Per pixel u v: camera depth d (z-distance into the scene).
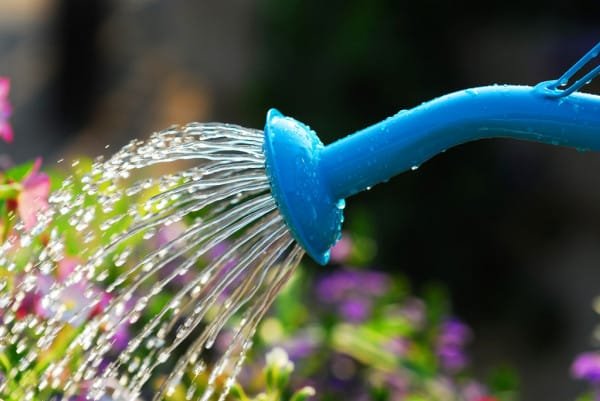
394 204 3.96
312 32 4.19
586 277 3.99
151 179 1.34
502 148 4.10
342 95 4.12
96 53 5.92
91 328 1.34
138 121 5.66
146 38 5.89
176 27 5.71
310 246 1.31
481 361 3.83
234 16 5.30
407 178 3.97
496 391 1.75
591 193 4.10
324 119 4.14
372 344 1.75
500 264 4.02
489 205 4.04
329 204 1.31
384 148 1.31
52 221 1.43
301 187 1.31
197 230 1.34
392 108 4.09
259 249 1.34
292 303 1.73
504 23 4.22
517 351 3.87
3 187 1.46
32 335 1.44
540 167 4.11
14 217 1.46
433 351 1.82
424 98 4.10
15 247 1.45
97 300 1.34
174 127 1.36
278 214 1.34
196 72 5.46
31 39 6.47
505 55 4.21
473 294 4.00
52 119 5.90
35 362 1.44
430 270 3.98
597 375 1.70
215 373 1.35
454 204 4.01
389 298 1.87
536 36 4.25
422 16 4.09
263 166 1.34
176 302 1.34
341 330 1.75
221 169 1.34
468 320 3.98
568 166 4.13
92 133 5.75
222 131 1.36
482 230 4.04
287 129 1.32
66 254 1.44
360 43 4.07
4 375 1.44
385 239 3.94
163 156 1.34
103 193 1.35
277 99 4.24
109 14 5.95
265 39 4.32
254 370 1.64
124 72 5.93
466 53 4.18
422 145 1.31
